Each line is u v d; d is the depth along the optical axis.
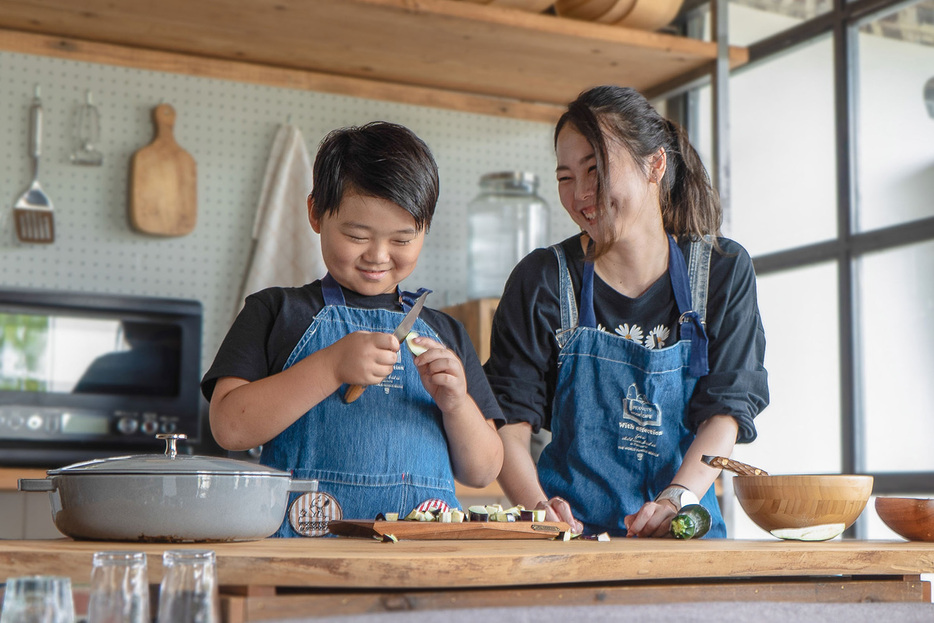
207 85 2.99
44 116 2.83
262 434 1.25
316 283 1.48
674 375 1.63
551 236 3.38
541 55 2.91
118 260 2.88
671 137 1.69
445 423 1.38
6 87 2.79
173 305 2.56
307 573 0.84
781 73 3.09
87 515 0.97
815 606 1.02
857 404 2.82
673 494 1.47
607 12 2.79
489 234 3.03
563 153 1.59
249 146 3.03
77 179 2.86
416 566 0.86
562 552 0.94
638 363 1.64
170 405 2.54
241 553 0.84
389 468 1.37
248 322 1.39
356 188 1.33
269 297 1.43
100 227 2.87
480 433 1.38
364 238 1.36
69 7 2.59
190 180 2.91
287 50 2.89
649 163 1.61
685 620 0.96
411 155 1.35
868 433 2.80
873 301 2.80
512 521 1.23
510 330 1.69
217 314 2.97
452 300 3.22
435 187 1.39
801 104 3.03
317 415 1.37
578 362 1.67
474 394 1.49
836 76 2.92
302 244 2.97
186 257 2.95
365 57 2.95
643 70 3.01
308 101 3.10
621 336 1.66
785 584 1.08
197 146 2.98
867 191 2.84
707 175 1.73
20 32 2.75
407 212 1.34
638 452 1.63
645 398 1.63
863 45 2.87
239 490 1.00
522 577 0.91
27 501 2.65
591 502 1.63
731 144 3.25
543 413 1.69
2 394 2.38
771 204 3.11
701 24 3.38
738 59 2.92
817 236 2.96
